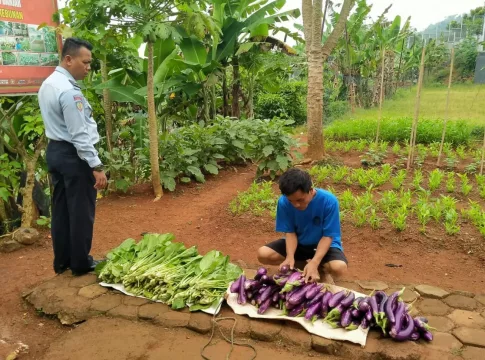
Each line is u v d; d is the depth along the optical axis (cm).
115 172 701
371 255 461
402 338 290
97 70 760
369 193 616
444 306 349
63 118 361
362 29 2038
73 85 366
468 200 609
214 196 698
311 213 356
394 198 570
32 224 549
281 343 306
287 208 362
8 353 306
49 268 446
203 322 325
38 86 507
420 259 448
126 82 784
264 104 1619
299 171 323
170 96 909
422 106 1688
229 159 870
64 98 350
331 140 1146
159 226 569
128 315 338
